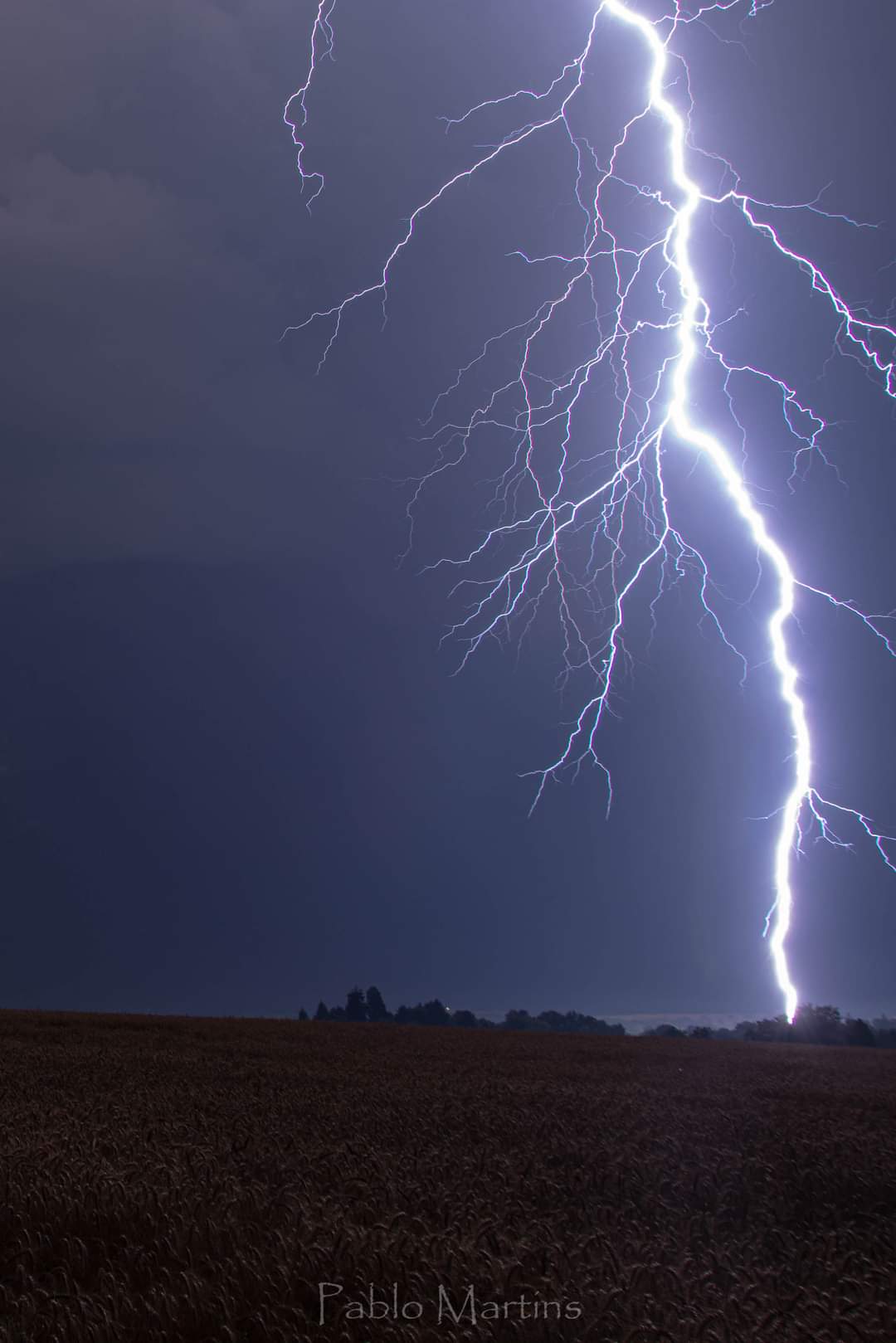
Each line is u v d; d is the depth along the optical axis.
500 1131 12.32
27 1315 5.58
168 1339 5.34
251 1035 30.36
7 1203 7.27
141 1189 7.49
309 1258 6.09
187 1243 6.56
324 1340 5.30
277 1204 7.34
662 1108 15.19
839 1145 11.56
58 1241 6.73
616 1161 10.20
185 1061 21.48
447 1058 24.88
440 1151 10.41
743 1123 13.46
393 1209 7.78
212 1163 8.88
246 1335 5.47
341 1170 9.12
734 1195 9.07
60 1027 30.95
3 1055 22.05
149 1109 13.41
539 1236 7.09
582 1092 17.12
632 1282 6.01
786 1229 8.12
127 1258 6.29
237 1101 14.71
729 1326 5.39
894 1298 6.39
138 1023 33.34
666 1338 5.14
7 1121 11.57
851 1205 9.29
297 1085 17.38
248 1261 6.07
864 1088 20.03
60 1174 7.96
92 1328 5.32
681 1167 10.10
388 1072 20.48
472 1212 7.60
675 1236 7.58
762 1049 33.09
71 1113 12.47
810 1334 5.38
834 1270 6.66
